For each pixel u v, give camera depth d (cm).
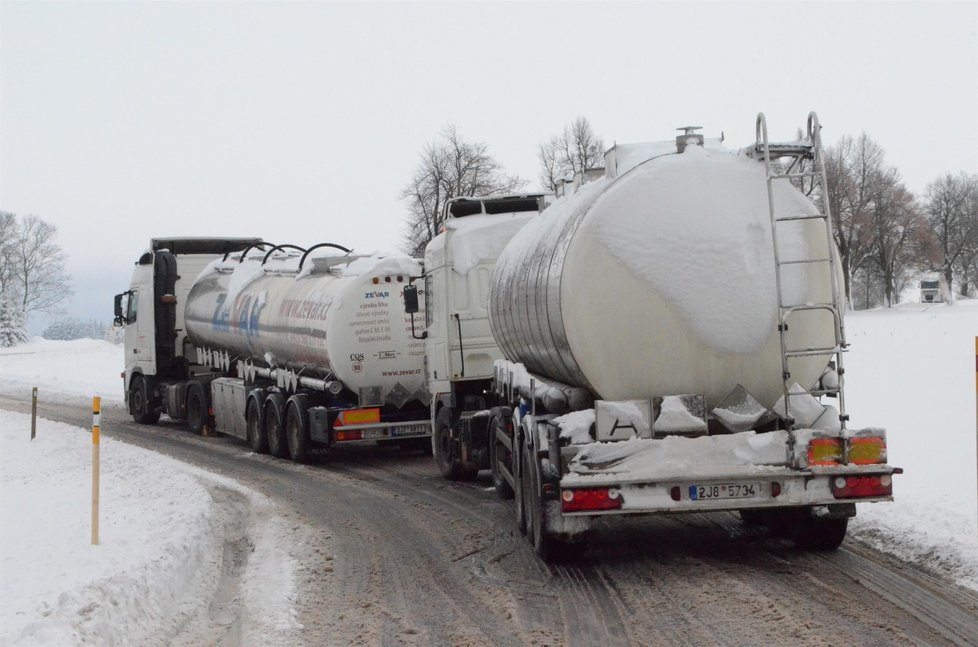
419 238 4853
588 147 4866
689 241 834
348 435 1661
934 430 1471
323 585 877
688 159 854
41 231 10550
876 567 834
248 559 1023
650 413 824
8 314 10012
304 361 1772
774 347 835
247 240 2603
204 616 805
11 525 1162
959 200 8412
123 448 1927
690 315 827
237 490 1493
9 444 2197
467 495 1380
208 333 2294
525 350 1069
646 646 651
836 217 7338
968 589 754
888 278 7812
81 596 735
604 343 832
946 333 3759
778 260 822
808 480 811
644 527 1070
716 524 1069
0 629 672
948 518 929
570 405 882
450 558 971
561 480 812
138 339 2619
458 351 1480
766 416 830
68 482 1539
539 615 745
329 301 1677
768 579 809
